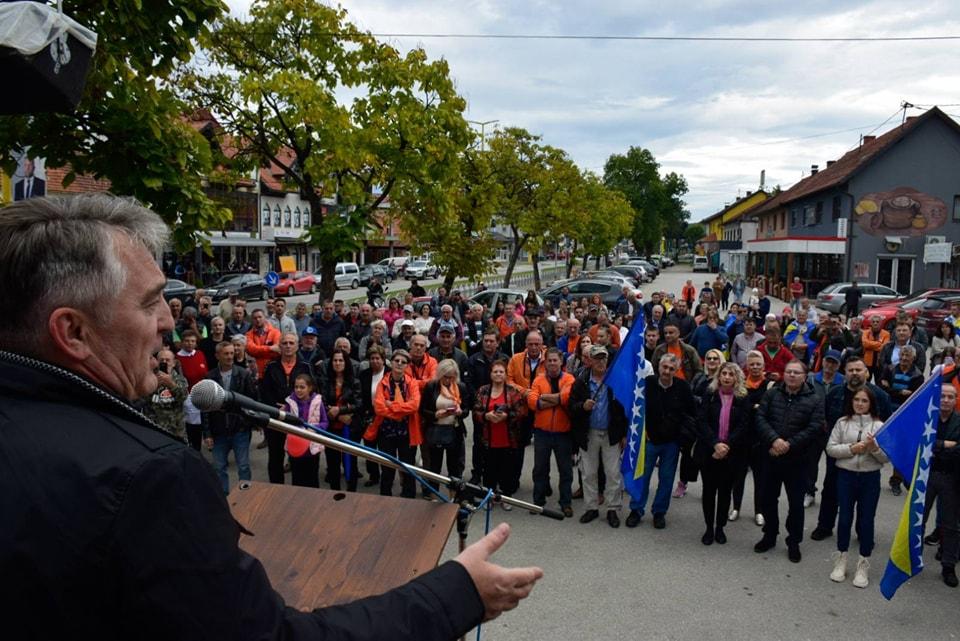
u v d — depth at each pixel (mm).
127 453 977
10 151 5754
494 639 5020
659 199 88500
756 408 6676
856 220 36156
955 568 6453
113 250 1129
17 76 1957
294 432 1996
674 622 5289
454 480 2320
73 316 1097
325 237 13703
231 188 15484
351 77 13898
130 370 1161
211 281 35094
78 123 5477
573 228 29141
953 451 5973
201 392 1882
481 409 7777
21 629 896
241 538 1957
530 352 8336
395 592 1148
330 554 1896
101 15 4945
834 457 6113
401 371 7531
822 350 11219
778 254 41906
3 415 996
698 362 9375
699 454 6781
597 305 16203
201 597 931
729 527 7344
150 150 5559
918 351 10203
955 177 35562
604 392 7336
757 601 5648
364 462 9320
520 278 48781
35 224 1106
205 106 13945
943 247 32875
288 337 7777
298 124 13266
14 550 891
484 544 1268
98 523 910
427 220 17734
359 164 13875
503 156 26156
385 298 28297
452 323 13133
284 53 14000
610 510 7320
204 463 1061
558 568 6238
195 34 5395
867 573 6168
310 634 1028
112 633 929
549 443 7672
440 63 14195
